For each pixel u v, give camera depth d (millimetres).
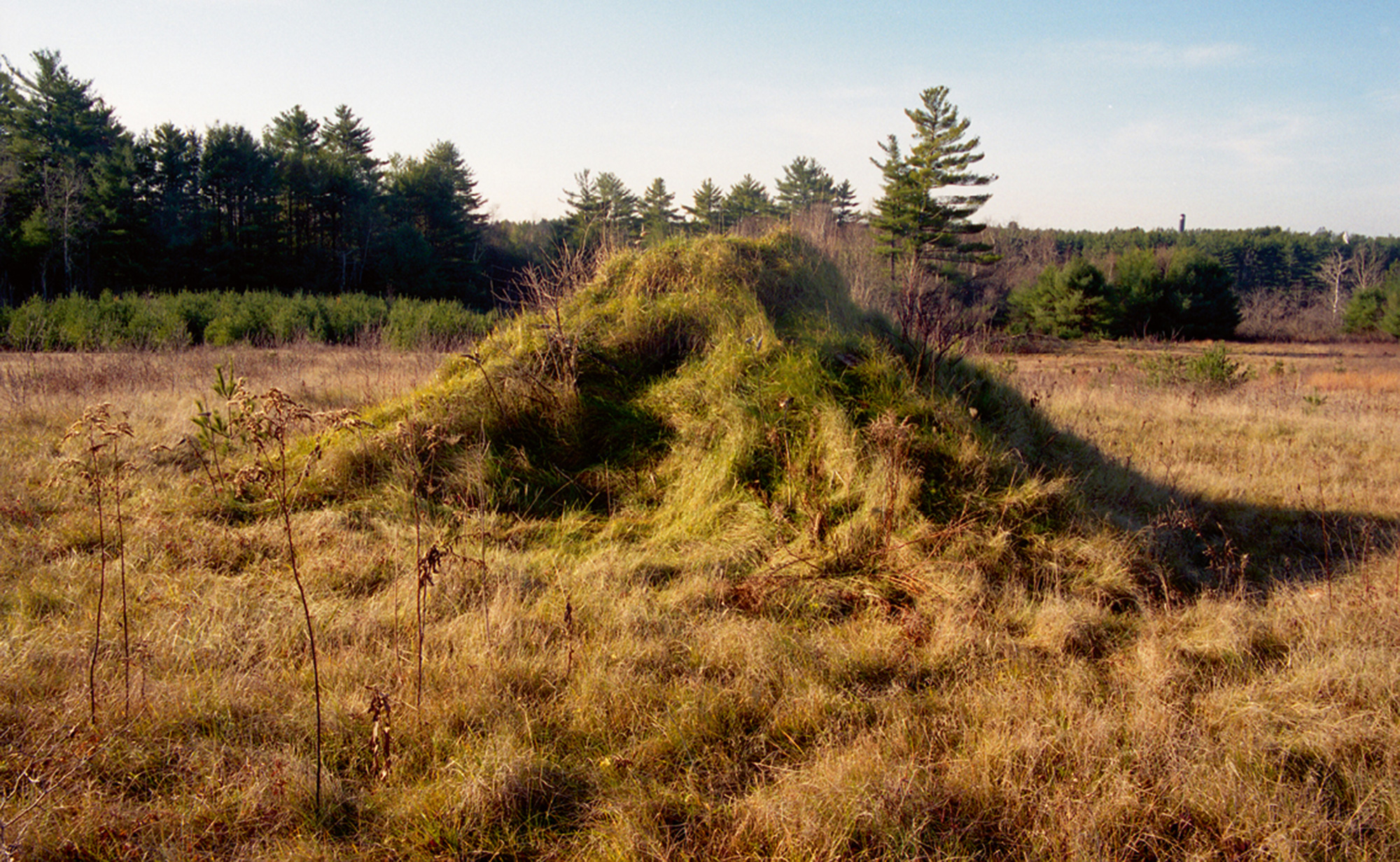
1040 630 3959
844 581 4469
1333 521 5984
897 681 3473
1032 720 3061
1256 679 3512
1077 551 4719
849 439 5402
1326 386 18234
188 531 4793
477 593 4152
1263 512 6156
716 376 6305
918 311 7633
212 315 23891
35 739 2738
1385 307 50500
